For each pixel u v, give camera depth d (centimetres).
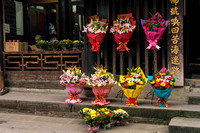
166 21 538
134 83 505
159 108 498
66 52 654
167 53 561
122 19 571
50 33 875
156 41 543
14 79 706
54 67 666
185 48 604
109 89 539
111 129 473
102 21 598
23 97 630
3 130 476
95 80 523
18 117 568
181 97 561
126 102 548
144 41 594
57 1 842
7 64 729
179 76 552
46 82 673
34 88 685
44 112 584
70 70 609
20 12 798
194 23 897
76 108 557
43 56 684
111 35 615
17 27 783
